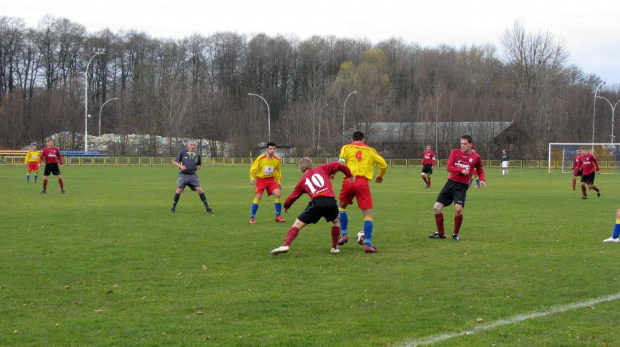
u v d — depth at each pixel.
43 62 88.44
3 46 84.62
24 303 6.17
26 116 71.56
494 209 16.03
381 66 85.38
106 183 28.17
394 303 6.18
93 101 89.25
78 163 55.62
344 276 7.44
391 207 16.53
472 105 66.25
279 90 97.81
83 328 5.36
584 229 11.87
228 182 29.89
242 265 8.16
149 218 13.71
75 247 9.53
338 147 63.31
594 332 5.22
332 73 94.94
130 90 84.25
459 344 4.95
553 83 70.19
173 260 8.49
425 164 25.19
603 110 66.62
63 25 90.50
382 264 8.23
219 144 73.38
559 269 7.83
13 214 14.30
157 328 5.36
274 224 12.75
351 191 9.49
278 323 5.52
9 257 8.62
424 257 8.77
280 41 99.44
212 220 13.44
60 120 72.75
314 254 9.05
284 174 39.09
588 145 49.91
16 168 46.47
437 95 64.88
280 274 7.58
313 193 8.90
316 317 5.70
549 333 5.21
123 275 7.49
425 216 14.30
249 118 77.19
